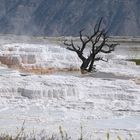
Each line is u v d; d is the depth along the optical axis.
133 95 36.72
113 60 78.44
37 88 35.62
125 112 31.78
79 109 32.03
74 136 23.95
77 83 38.69
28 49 60.56
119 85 40.50
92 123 27.75
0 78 39.91
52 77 41.41
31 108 31.67
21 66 57.06
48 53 61.31
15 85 36.66
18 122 27.12
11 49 60.78
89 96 36.53
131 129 26.28
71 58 63.50
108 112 31.52
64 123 27.36
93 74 55.56
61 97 35.62
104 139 23.58
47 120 27.98
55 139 22.73
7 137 20.36
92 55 61.72
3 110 30.66
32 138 22.41
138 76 56.12
